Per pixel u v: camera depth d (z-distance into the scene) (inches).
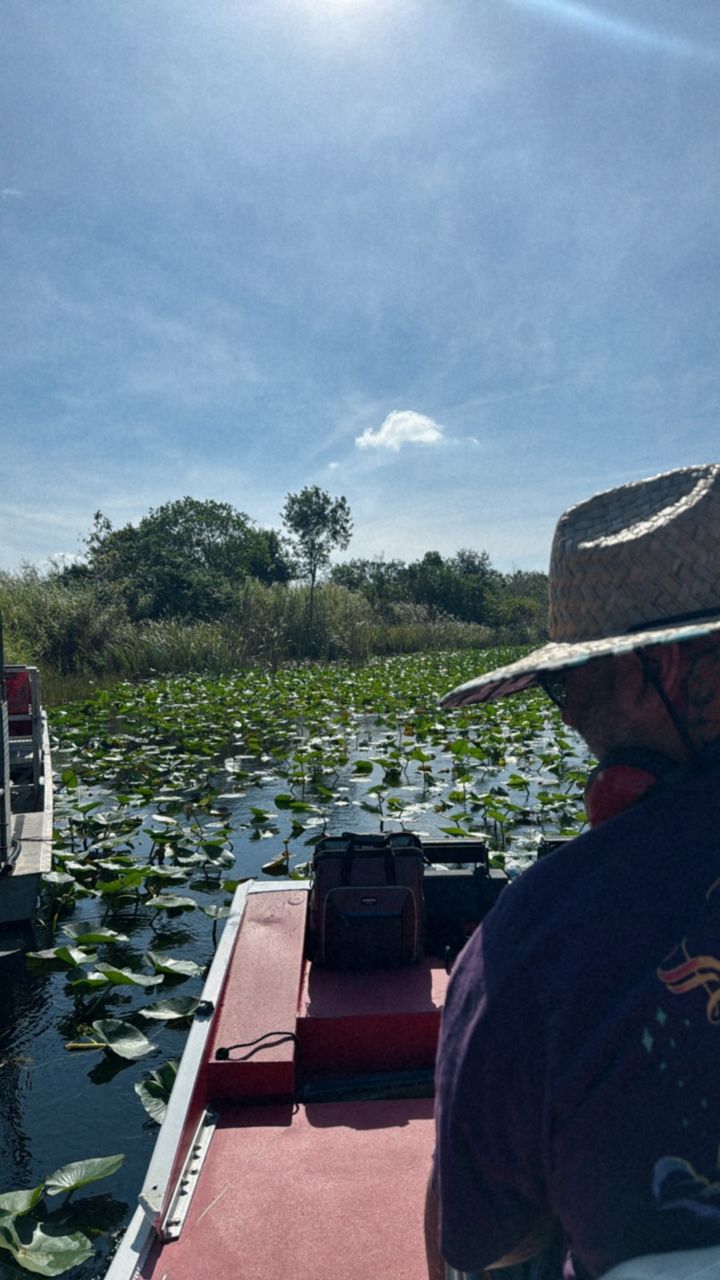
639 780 33.1
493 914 32.6
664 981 27.4
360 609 1164.5
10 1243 105.4
